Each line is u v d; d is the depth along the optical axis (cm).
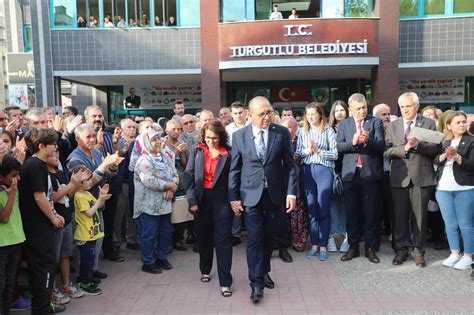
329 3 1378
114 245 595
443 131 532
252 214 440
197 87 1773
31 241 383
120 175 569
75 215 459
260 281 439
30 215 383
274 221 453
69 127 570
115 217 592
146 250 526
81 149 499
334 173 588
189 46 1407
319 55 1300
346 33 1291
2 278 361
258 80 1744
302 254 598
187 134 643
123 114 1812
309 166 573
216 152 468
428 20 1342
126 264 564
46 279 388
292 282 491
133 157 533
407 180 526
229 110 718
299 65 1306
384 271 521
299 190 598
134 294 462
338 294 454
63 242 439
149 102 1789
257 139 446
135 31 1407
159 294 462
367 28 1297
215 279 505
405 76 1667
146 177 509
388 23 1310
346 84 1717
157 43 1409
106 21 1402
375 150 540
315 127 580
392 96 1327
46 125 554
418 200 528
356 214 562
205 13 1368
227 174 461
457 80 1667
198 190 469
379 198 557
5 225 361
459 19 1331
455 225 527
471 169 506
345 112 615
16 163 358
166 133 646
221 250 455
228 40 1343
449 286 471
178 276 518
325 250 570
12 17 2250
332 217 615
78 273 485
